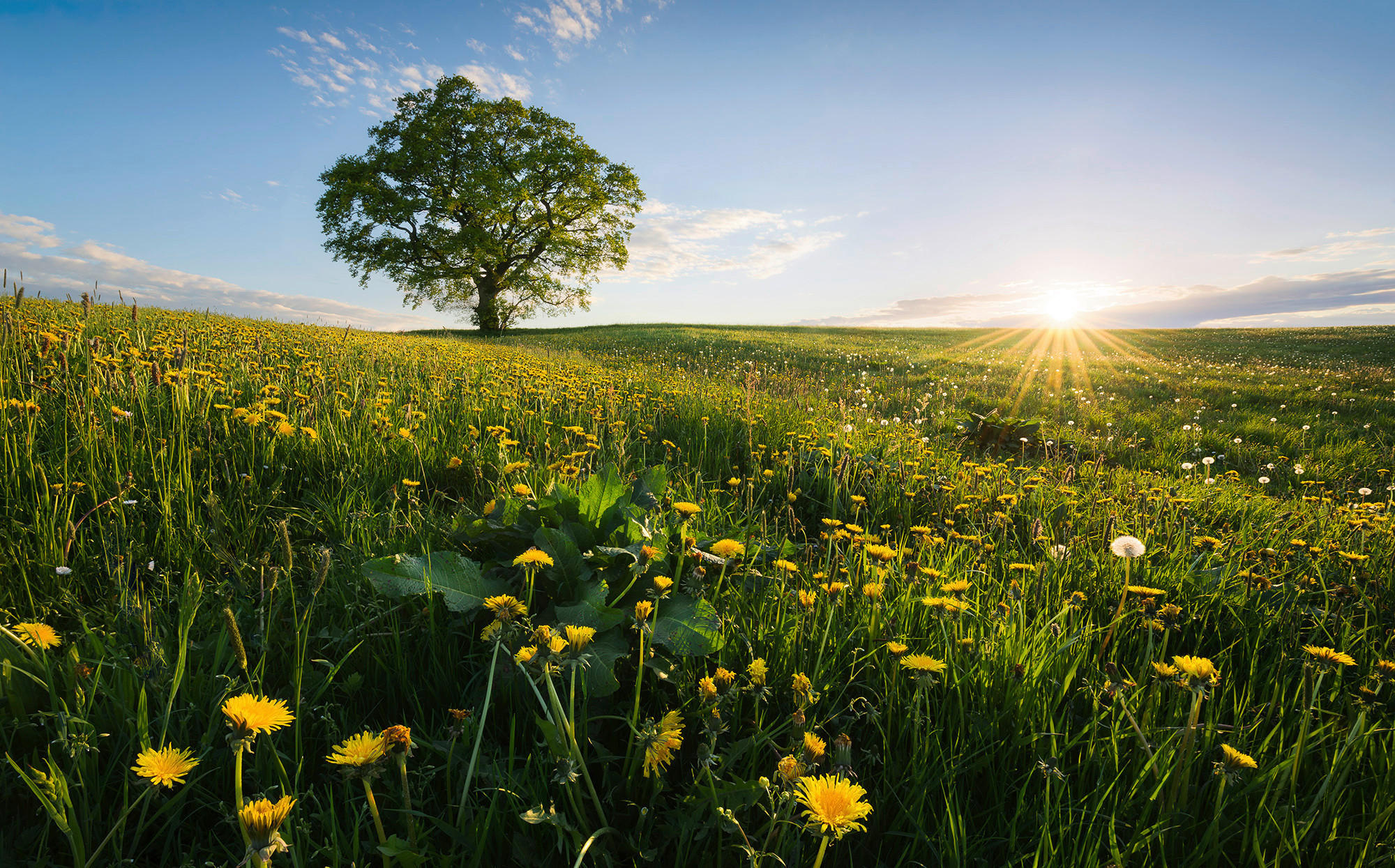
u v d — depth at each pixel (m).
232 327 10.15
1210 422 9.44
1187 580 2.63
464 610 1.79
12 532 2.10
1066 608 2.13
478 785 1.33
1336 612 2.35
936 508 3.76
